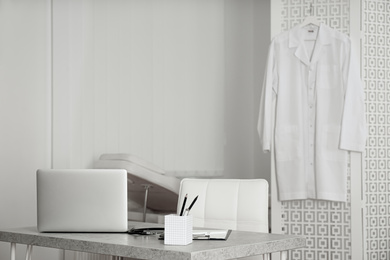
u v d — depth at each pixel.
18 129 4.75
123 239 2.42
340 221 4.20
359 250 4.15
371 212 4.21
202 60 5.84
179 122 5.63
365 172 4.20
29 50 4.81
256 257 2.98
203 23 5.86
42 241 2.55
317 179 4.17
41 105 4.86
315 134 4.20
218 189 3.12
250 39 6.26
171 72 5.59
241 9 6.21
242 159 6.17
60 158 4.86
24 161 4.78
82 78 4.99
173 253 2.09
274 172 4.34
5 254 4.65
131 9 5.33
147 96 5.42
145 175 4.51
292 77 4.28
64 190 2.60
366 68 4.25
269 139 4.28
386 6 4.34
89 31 5.06
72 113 4.92
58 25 4.89
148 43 5.44
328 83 4.20
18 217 4.75
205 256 2.10
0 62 4.68
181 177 5.63
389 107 4.34
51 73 4.90
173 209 5.19
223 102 6.00
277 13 4.37
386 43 4.33
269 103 4.29
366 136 4.19
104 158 4.71
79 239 2.42
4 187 4.69
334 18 4.27
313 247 4.25
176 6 5.64
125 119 5.27
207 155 5.84
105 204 2.59
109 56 5.18
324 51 4.21
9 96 4.72
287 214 4.32
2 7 4.70
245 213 3.02
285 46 4.30
